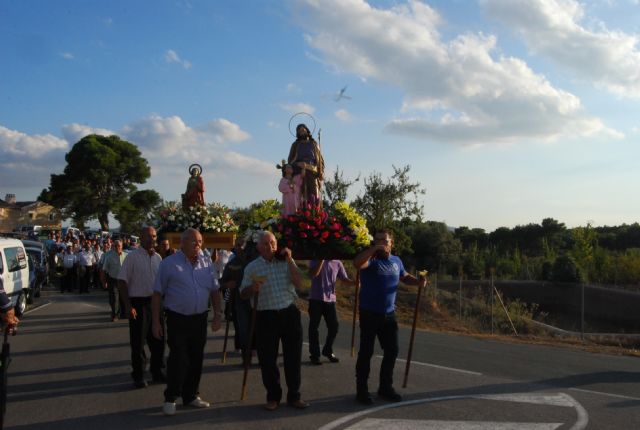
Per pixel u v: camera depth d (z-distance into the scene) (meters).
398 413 6.12
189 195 12.03
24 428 5.61
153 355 7.32
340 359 9.02
